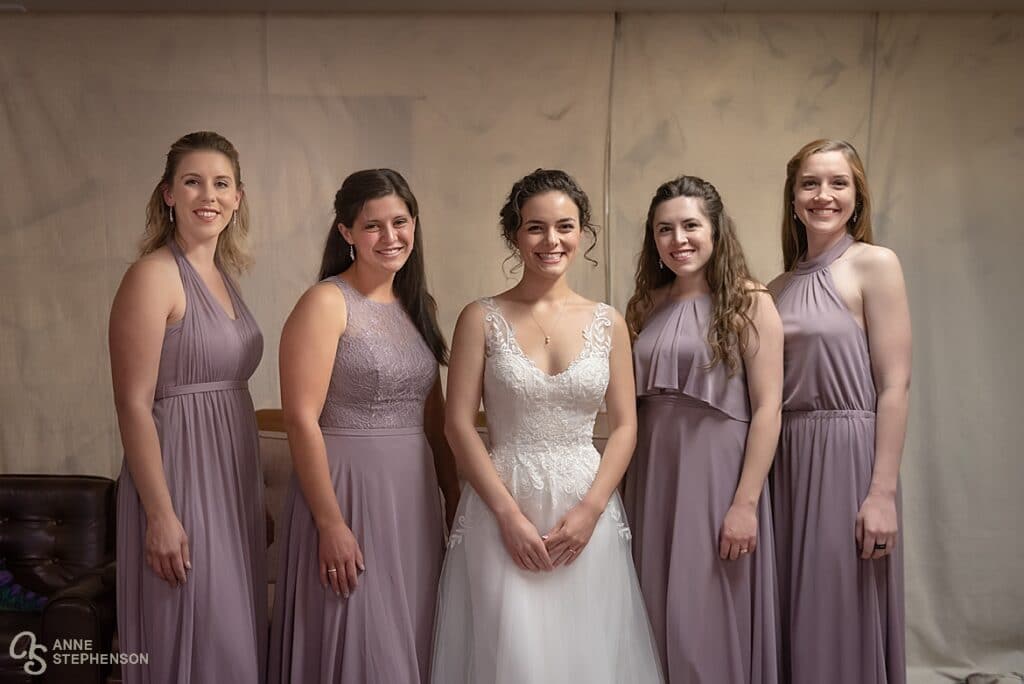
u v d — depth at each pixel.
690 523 2.55
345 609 2.46
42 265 3.82
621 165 3.80
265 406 3.87
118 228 3.82
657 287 2.81
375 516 2.48
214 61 3.81
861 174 2.74
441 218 3.82
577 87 3.79
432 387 2.78
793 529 2.65
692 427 2.58
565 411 2.50
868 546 2.55
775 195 3.79
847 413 2.62
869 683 2.57
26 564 3.36
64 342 3.83
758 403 2.57
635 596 2.57
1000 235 3.78
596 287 3.81
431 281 3.83
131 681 2.47
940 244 3.79
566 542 2.44
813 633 2.59
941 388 3.80
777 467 2.70
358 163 3.83
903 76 3.78
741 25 3.78
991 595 3.77
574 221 2.51
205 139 2.54
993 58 3.77
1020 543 3.78
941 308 3.80
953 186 3.79
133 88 3.80
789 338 2.68
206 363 2.49
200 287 2.51
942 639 3.78
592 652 2.46
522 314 2.55
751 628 2.59
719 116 3.79
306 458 2.42
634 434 2.57
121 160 3.81
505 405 2.50
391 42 3.80
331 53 3.81
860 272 2.67
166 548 2.38
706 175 3.80
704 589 2.54
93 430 3.85
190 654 2.42
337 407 2.52
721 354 2.56
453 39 3.80
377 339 2.50
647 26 3.79
